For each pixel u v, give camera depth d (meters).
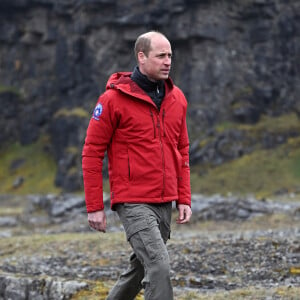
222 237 37.09
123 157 13.95
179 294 21.31
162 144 13.98
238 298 19.81
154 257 13.25
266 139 156.88
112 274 26.98
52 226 61.56
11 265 30.59
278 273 25.31
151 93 14.07
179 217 14.51
